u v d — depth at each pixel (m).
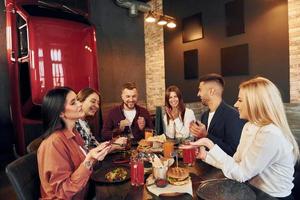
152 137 2.07
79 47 3.50
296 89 3.20
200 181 1.34
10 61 3.37
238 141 1.88
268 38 3.44
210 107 2.14
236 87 3.88
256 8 3.55
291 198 1.35
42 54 3.14
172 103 2.72
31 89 3.12
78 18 3.80
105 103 4.95
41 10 3.47
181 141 2.05
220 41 4.06
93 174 1.46
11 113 3.80
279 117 1.35
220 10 4.01
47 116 1.30
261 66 3.55
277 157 1.29
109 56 5.02
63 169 1.16
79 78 3.49
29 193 1.22
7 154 4.07
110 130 2.56
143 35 5.55
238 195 1.14
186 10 4.59
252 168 1.29
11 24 3.27
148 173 1.46
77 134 1.53
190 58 4.57
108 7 4.99
